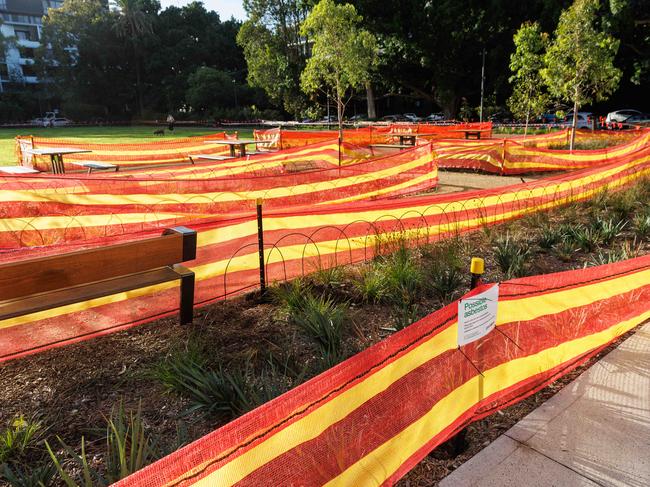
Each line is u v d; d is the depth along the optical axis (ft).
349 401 6.77
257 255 16.33
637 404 10.46
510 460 8.87
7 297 10.32
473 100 157.69
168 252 12.74
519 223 24.40
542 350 10.37
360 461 6.88
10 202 21.71
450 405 8.39
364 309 14.94
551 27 106.52
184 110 229.86
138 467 7.95
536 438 9.45
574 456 8.98
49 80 233.14
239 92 209.26
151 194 25.84
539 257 19.62
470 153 50.08
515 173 47.06
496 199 24.16
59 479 8.44
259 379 11.09
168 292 14.46
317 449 6.36
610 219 23.56
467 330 8.34
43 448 9.20
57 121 220.64
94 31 220.43
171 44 232.32
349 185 32.27
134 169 51.24
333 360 11.19
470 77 138.41
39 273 10.64
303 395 6.18
